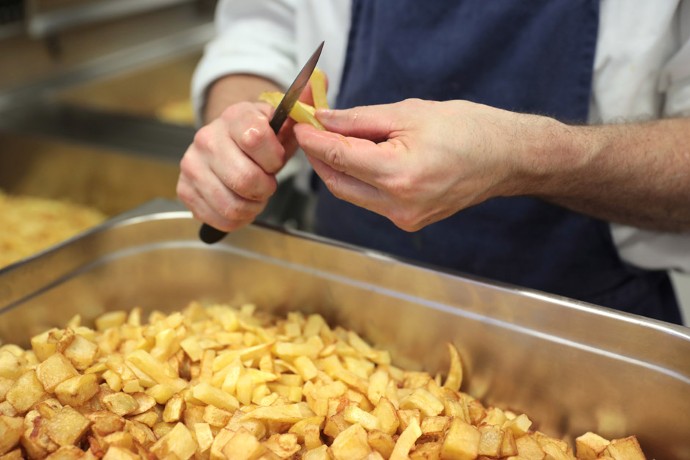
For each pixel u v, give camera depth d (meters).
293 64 0.76
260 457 0.44
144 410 0.49
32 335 0.56
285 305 0.62
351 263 0.57
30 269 0.55
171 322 0.56
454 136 0.45
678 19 0.59
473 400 0.53
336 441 0.46
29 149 1.10
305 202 0.94
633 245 0.64
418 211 0.47
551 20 0.60
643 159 0.53
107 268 0.60
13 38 1.27
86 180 1.08
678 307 0.73
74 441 0.45
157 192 1.03
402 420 0.49
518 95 0.63
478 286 0.52
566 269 0.65
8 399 0.47
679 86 0.60
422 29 0.64
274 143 0.51
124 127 1.13
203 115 0.75
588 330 0.49
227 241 0.61
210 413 0.49
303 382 0.53
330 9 0.70
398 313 0.56
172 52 1.55
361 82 0.67
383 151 0.45
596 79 0.61
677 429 0.48
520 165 0.48
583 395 0.51
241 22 0.79
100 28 1.46
